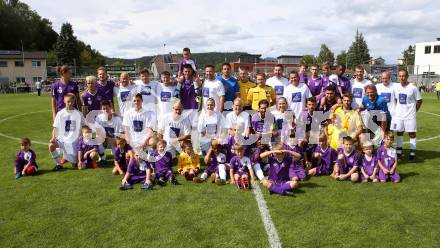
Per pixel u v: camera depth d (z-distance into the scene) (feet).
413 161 23.35
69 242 12.32
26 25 273.95
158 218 14.21
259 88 25.43
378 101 23.25
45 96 102.63
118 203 15.93
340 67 27.22
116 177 20.25
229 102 26.32
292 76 25.35
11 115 51.24
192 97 26.99
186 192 17.47
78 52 274.77
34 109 60.08
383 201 15.96
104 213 14.79
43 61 200.44
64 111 22.66
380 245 11.93
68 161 23.94
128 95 26.37
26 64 196.44
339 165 19.61
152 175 19.19
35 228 13.43
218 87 25.46
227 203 15.83
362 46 223.30
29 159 20.83
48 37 303.07
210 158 20.63
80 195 17.07
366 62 222.69
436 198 16.29
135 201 16.17
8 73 192.95
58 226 13.58
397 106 24.21
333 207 15.26
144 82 26.89
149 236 12.66
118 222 13.87
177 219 14.08
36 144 29.91
